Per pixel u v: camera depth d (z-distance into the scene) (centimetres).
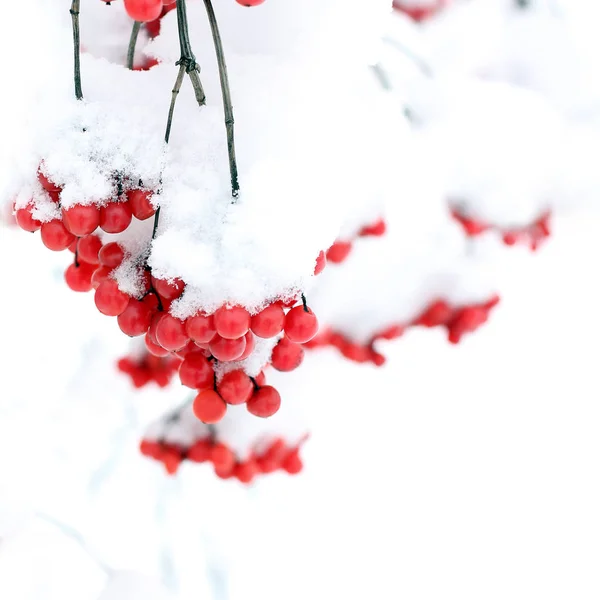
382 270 90
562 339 128
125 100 72
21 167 72
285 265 71
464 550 128
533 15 97
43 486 114
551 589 127
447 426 125
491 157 89
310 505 125
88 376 119
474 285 93
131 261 73
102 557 112
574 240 124
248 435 85
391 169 87
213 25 69
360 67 75
